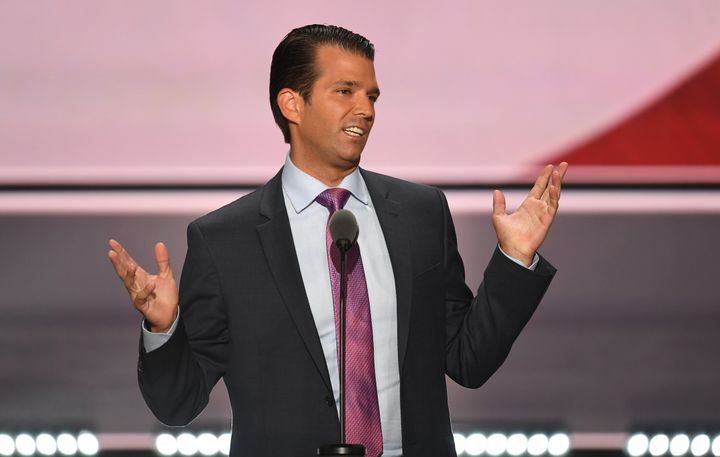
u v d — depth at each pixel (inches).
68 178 677.3
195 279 329.4
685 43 681.6
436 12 676.7
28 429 666.2
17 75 677.3
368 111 323.9
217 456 653.9
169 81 678.5
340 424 304.7
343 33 331.0
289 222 329.7
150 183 677.3
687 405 670.5
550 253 680.4
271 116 679.7
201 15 678.5
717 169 680.4
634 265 679.7
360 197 334.0
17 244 675.4
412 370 317.7
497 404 667.4
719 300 678.5
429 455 316.8
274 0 676.7
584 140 679.7
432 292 327.6
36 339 671.8
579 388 671.1
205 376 325.4
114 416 667.4
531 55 678.5
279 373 315.9
